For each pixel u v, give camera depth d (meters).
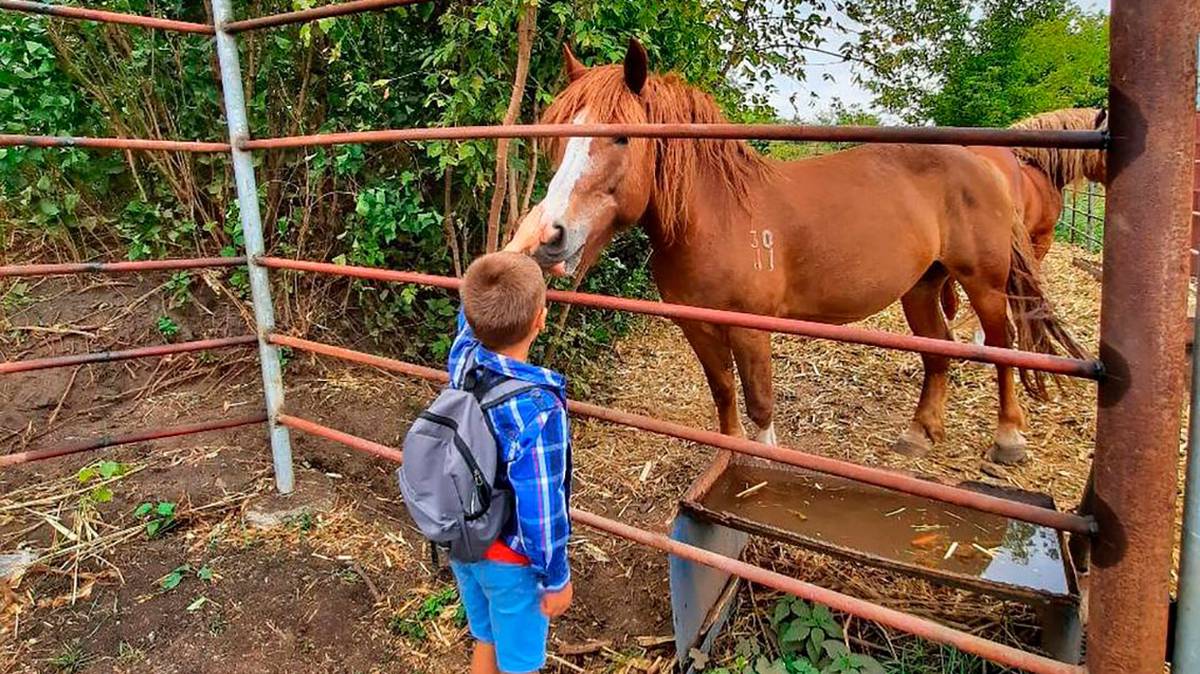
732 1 4.53
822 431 3.67
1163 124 1.03
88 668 1.91
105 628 2.04
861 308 2.87
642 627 2.17
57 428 3.06
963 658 2.01
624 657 2.05
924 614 2.20
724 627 2.17
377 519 2.60
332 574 2.28
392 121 3.61
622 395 4.14
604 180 2.06
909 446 3.42
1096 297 6.24
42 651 1.96
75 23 3.30
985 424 3.73
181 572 2.25
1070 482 3.15
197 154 3.62
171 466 2.79
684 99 2.23
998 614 2.17
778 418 3.83
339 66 3.50
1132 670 1.21
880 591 2.31
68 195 3.47
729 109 4.84
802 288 2.70
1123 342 1.11
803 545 1.96
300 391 3.42
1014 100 12.86
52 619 2.06
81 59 3.43
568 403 1.83
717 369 2.69
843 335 1.42
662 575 2.40
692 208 2.36
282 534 2.46
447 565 2.35
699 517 2.05
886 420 3.80
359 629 2.10
